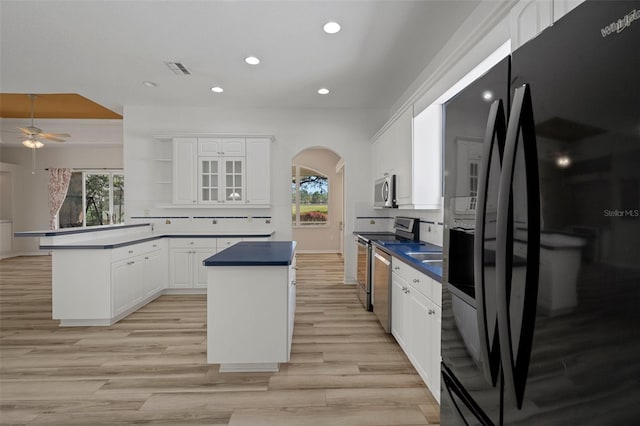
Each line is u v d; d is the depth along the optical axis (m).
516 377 0.84
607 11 0.61
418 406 2.07
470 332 1.19
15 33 2.96
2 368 2.54
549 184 0.75
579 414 0.67
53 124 7.03
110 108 5.20
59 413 2.00
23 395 2.19
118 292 3.54
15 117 6.79
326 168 8.95
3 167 7.65
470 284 1.36
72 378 2.39
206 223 5.17
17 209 8.00
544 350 0.76
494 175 0.98
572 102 0.69
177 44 3.16
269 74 3.85
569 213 0.69
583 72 0.67
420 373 2.23
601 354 0.62
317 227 8.96
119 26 2.84
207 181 4.88
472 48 2.15
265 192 4.91
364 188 5.25
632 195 0.56
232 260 2.38
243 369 2.49
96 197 8.40
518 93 0.85
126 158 5.09
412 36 2.97
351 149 5.24
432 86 2.79
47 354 2.78
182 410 2.03
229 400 2.13
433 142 3.17
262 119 5.19
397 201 3.73
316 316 3.72
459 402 1.25
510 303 0.86
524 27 1.26
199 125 5.15
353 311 3.90
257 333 2.43
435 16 2.66
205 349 2.88
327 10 2.60
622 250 0.58
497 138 0.97
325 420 1.94
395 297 2.91
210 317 2.41
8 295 4.59
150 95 4.60
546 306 0.75
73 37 3.03
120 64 3.59
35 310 3.93
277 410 2.03
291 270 2.79
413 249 2.99
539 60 0.81
